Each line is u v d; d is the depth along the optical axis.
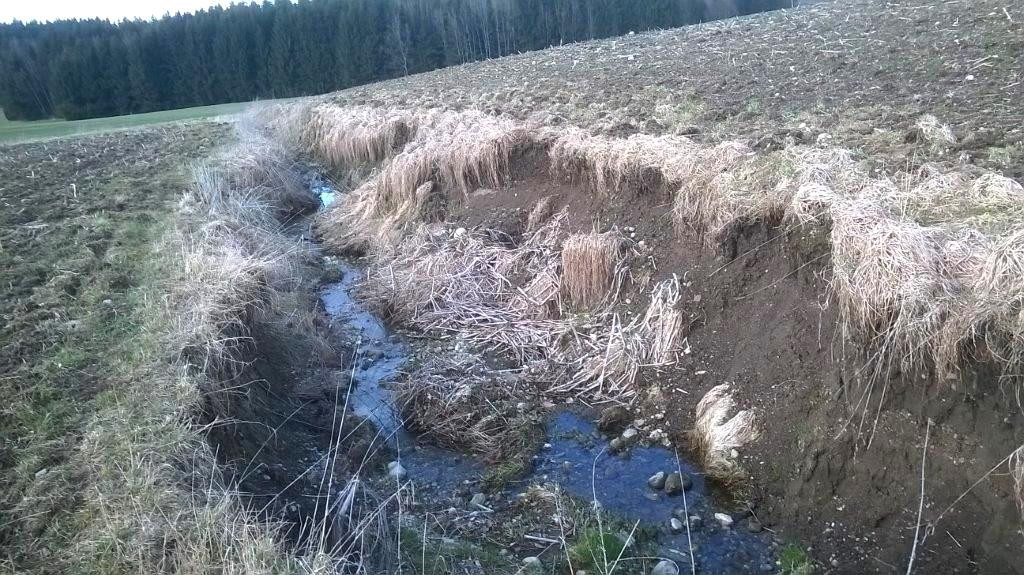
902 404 4.28
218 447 4.52
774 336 5.38
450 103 13.40
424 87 17.89
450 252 8.70
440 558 4.20
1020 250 3.83
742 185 6.02
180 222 8.83
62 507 3.92
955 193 4.92
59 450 4.39
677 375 5.97
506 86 14.08
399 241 9.86
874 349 4.40
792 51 11.92
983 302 3.80
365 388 6.69
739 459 4.98
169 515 3.73
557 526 4.66
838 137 6.61
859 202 4.88
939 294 4.07
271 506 4.44
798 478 4.62
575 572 4.17
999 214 4.46
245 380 5.62
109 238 8.58
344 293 9.05
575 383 6.33
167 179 12.05
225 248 7.72
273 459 5.13
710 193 6.24
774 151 6.47
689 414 5.66
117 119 31.58
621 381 6.16
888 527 4.10
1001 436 3.82
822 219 5.13
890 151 6.05
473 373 6.63
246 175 12.27
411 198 10.30
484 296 7.97
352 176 14.00
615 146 7.70
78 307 6.45
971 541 3.79
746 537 4.44
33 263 7.66
